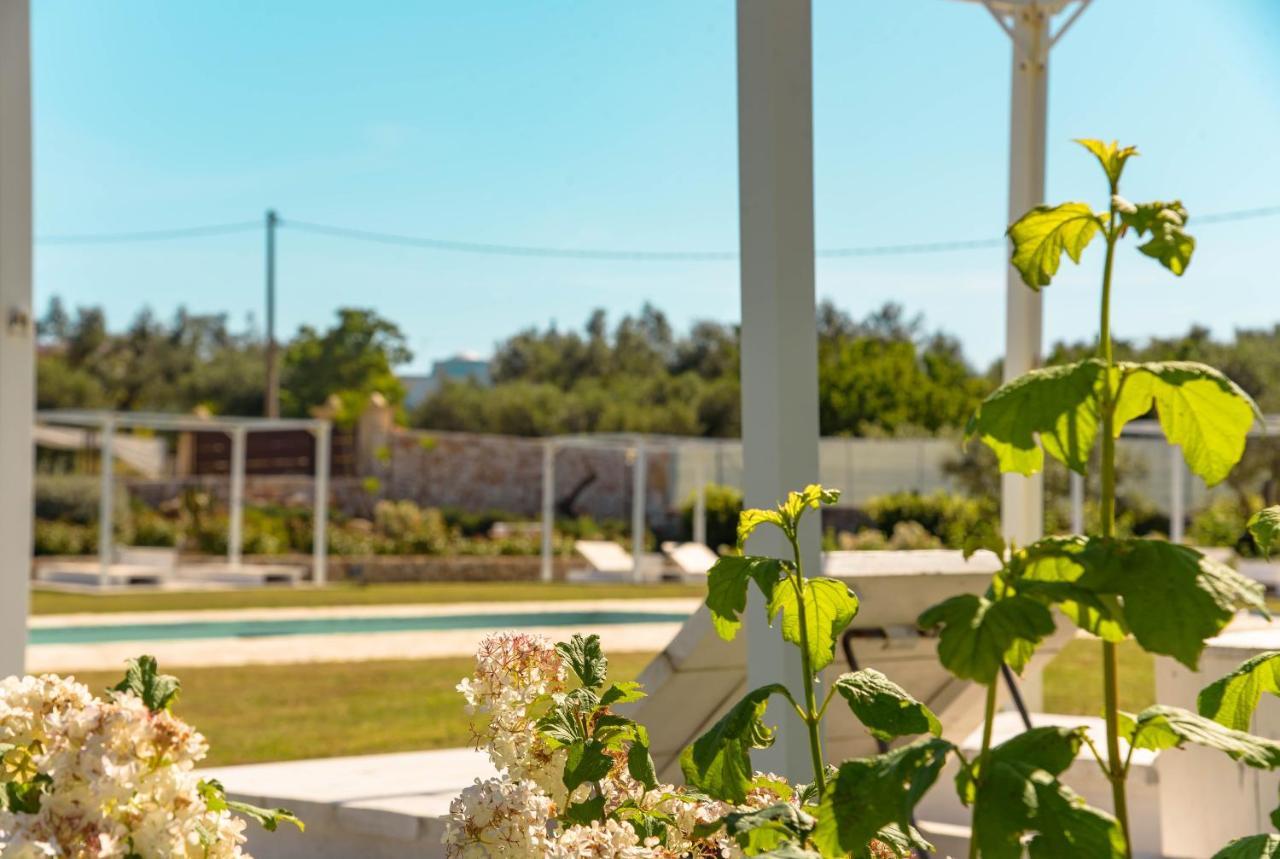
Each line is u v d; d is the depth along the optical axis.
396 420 30.20
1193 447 1.11
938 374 29.17
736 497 24.33
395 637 11.88
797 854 1.19
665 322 39.09
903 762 1.10
